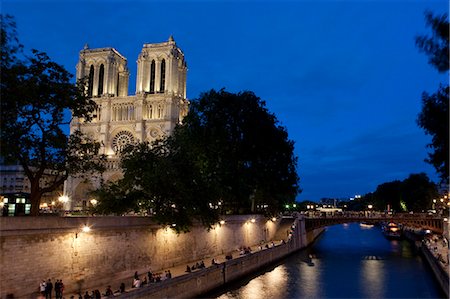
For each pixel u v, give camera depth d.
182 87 156.38
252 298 46.59
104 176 139.88
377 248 98.38
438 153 32.50
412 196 156.62
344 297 48.12
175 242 54.53
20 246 33.56
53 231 36.19
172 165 51.25
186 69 160.62
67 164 46.72
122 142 146.62
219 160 76.06
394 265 70.81
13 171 148.38
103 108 150.25
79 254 39.16
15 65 37.84
